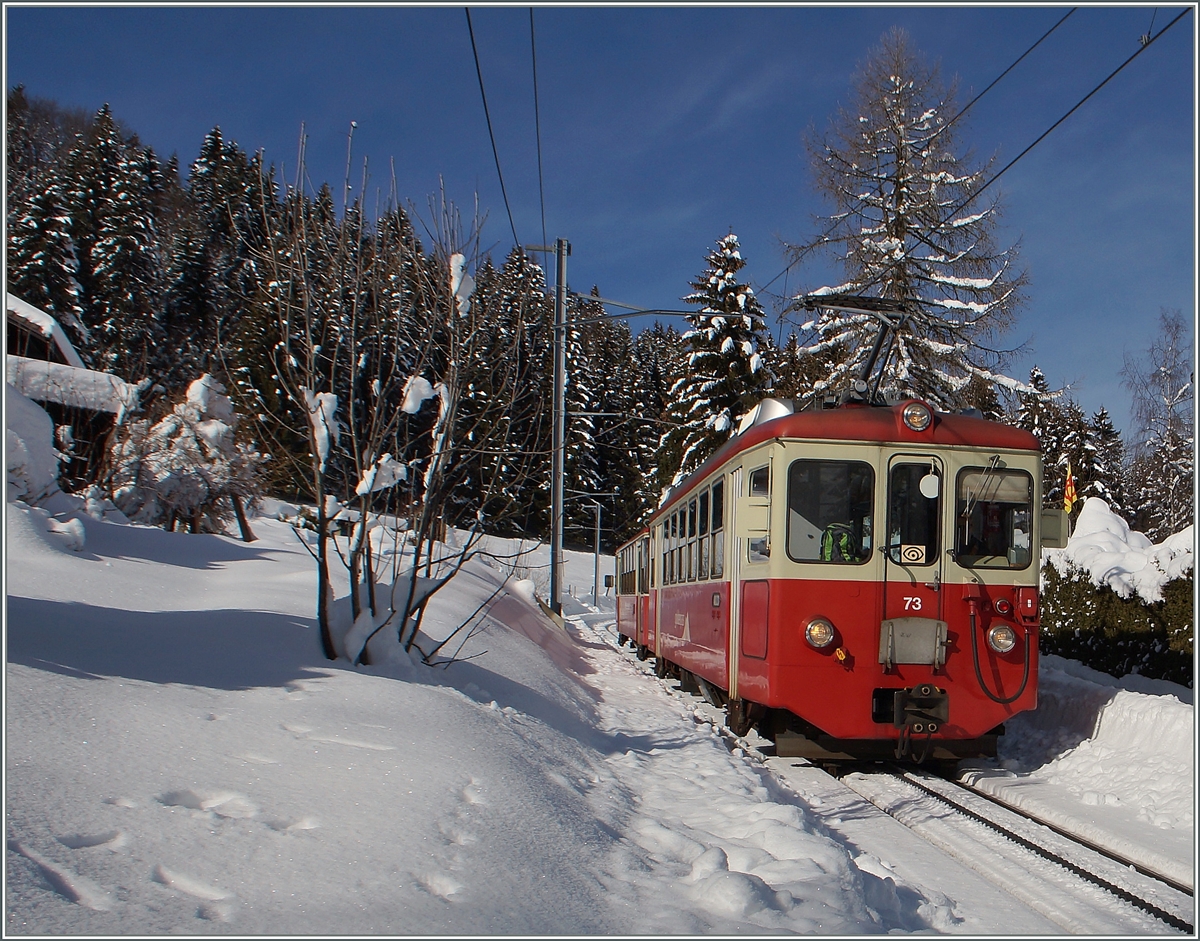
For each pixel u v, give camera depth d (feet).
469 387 25.53
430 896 11.48
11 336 79.10
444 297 25.02
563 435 66.03
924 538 26.71
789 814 18.12
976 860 18.34
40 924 9.22
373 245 25.03
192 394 60.70
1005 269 70.59
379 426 24.03
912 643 26.05
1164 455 99.96
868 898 14.70
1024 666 26.48
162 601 29.27
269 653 22.25
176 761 14.02
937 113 73.00
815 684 25.95
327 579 23.43
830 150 74.18
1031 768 27.81
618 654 67.21
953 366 71.20
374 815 13.48
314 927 10.18
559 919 11.73
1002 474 27.12
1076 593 41.96
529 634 45.93
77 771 12.86
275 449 28.58
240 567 39.22
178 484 56.80
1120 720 27.14
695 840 16.65
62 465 61.05
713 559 34.86
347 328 24.59
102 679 16.98
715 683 33.83
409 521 26.22
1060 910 15.39
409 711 19.04
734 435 34.58
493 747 18.51
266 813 12.91
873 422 27.04
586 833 15.49
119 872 10.61
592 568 190.60
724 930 12.12
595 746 26.02
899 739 26.08
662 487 124.57
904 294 69.82
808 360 76.89
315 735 16.39
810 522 26.55
